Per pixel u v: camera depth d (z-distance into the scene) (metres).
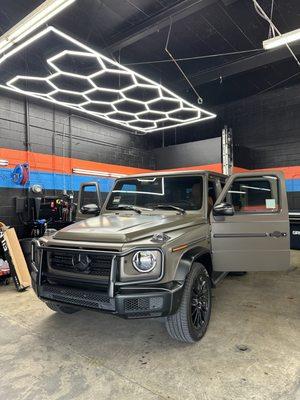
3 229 4.70
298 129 9.41
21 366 2.36
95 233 2.62
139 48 7.12
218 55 7.45
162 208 3.49
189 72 8.39
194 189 3.49
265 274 5.14
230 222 3.22
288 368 2.26
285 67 8.34
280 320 3.18
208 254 3.16
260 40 6.94
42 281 2.70
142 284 2.31
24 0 5.17
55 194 7.77
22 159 7.06
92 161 8.82
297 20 6.22
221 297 3.95
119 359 2.45
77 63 7.05
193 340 2.63
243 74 8.64
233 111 10.57
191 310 2.62
